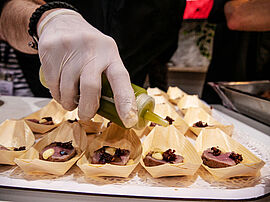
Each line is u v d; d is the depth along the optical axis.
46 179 0.25
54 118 0.42
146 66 0.64
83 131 0.32
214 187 0.25
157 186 0.25
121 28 0.52
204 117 0.43
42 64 0.28
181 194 0.23
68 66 0.27
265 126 0.44
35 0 0.40
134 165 0.26
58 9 0.32
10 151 0.27
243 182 0.26
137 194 0.23
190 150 0.30
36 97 0.60
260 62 0.69
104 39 0.28
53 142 0.32
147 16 0.51
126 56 0.55
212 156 0.30
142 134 0.39
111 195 0.23
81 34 0.27
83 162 0.28
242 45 0.71
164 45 0.57
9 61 0.59
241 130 0.40
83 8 0.52
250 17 0.51
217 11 0.59
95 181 0.25
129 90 0.26
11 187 0.23
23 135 0.33
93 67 0.26
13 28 0.38
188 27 0.66
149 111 0.27
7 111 0.46
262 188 0.24
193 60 0.70
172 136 0.33
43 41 0.27
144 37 0.53
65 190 0.23
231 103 0.52
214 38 0.71
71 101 0.29
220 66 0.74
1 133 0.33
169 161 0.28
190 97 0.52
